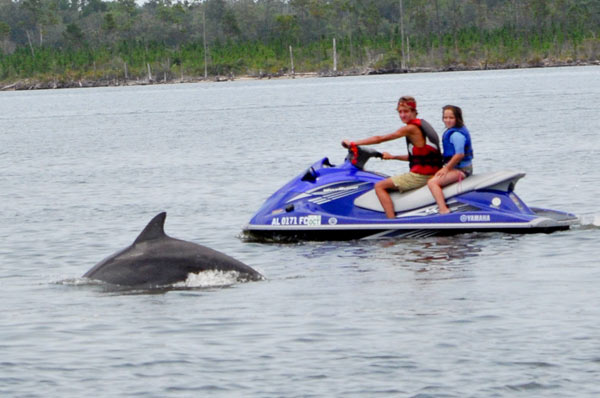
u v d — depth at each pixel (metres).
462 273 31.39
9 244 40.12
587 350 22.92
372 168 66.56
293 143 90.75
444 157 38.50
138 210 49.44
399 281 30.53
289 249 36.94
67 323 26.47
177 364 22.88
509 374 21.58
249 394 20.92
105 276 30.66
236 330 25.42
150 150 89.69
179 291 29.53
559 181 53.94
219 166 71.19
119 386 21.58
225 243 38.72
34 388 21.58
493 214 37.72
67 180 65.94
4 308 28.34
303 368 22.38
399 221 37.66
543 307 26.78
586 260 32.78
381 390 20.92
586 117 106.31
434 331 24.81
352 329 25.23
